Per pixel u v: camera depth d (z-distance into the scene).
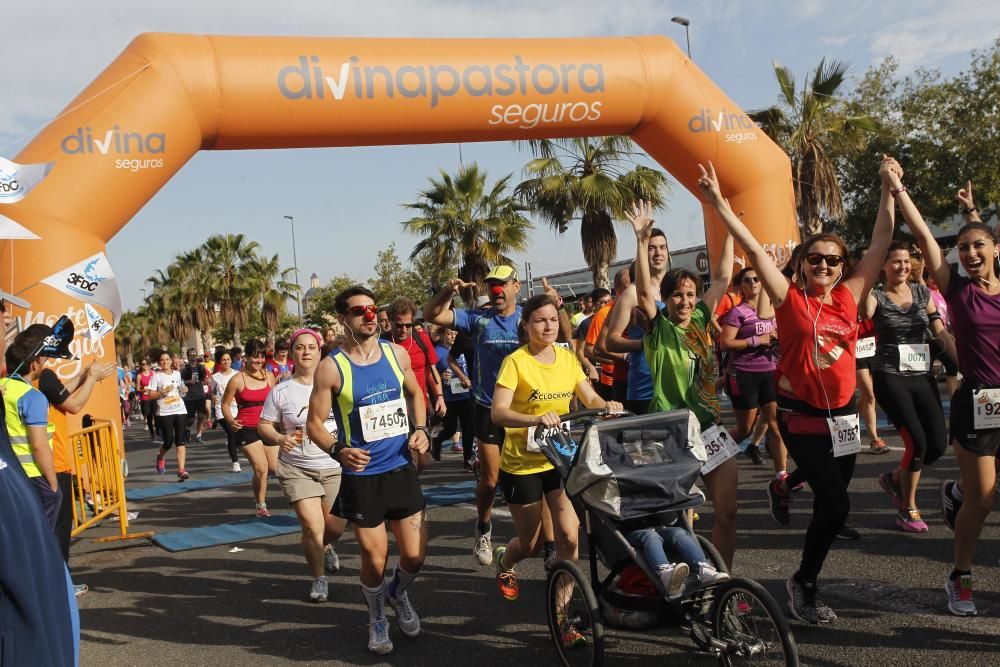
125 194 7.86
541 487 4.60
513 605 5.08
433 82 8.66
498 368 5.96
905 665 3.75
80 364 7.66
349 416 4.37
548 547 5.55
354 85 8.44
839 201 19.03
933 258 4.28
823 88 18.81
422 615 5.01
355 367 4.38
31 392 4.93
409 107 8.66
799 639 4.13
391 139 8.90
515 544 4.79
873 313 5.69
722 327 7.02
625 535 3.76
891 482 6.09
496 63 8.91
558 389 4.54
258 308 48.09
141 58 8.09
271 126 8.41
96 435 7.43
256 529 7.84
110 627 5.21
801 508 6.79
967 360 4.22
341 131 8.62
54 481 4.96
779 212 10.28
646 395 6.14
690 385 4.41
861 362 8.58
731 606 3.49
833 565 5.25
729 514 4.33
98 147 7.75
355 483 4.37
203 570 6.50
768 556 5.54
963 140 23.05
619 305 5.09
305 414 5.57
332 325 11.11
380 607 4.51
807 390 4.07
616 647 4.27
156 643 4.88
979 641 3.94
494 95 8.88
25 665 2.45
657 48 9.68
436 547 6.57
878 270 4.17
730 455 4.33
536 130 9.27
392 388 4.43
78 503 7.25
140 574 6.49
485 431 5.89
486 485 5.89
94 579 6.43
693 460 3.86
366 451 4.36
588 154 21.08
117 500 7.58
